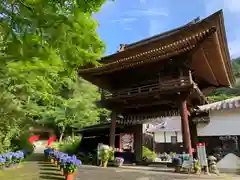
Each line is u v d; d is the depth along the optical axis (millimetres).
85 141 20438
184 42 11031
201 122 13297
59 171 10258
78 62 2938
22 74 3072
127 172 10367
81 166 12648
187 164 10375
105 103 15188
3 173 9500
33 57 2459
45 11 2336
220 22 10016
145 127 25938
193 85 11430
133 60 13094
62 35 2398
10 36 2225
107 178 8719
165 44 11820
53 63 2654
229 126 12422
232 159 11531
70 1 2590
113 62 13641
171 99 12594
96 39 2826
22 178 8438
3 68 2699
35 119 30500
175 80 12289
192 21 14594
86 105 30344
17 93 10031
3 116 11234
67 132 34094
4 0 2273
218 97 33562
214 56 12492
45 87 4621
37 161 14438
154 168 12398
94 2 2818
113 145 14578
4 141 12992
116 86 16641
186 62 12305
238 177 9406
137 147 17453
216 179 8719
